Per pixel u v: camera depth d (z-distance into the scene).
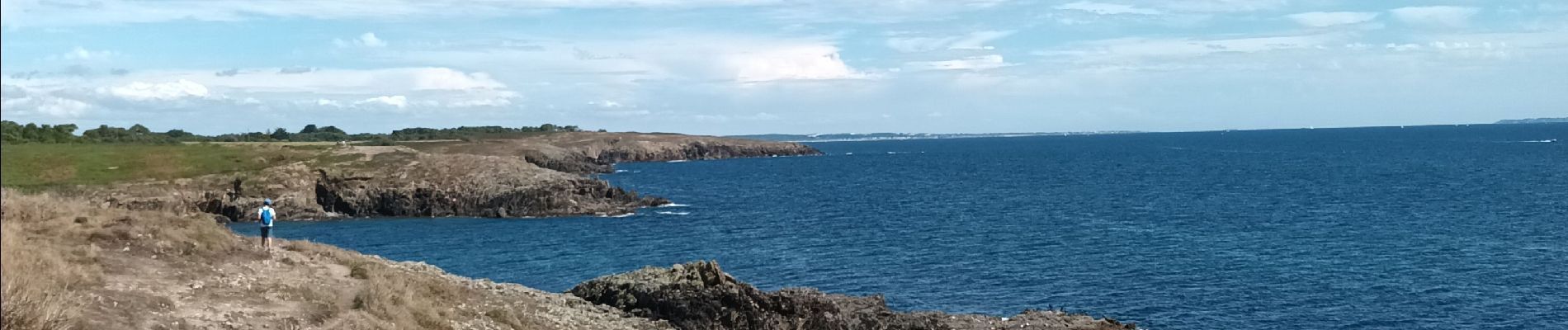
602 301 32.09
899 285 46.19
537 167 99.38
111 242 24.52
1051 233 65.69
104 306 18.50
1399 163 155.25
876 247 59.81
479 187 87.81
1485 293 41.97
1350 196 93.12
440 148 162.38
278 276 25.16
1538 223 66.69
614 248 61.78
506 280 50.31
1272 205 84.44
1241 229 66.88
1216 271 48.19
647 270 33.41
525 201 86.38
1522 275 45.88
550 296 31.94
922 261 53.44
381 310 23.06
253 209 82.06
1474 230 63.16
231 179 82.88
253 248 28.33
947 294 43.72
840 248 59.47
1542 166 137.00
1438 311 38.84
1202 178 126.44
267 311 21.23
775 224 74.88
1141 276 47.34
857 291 44.72
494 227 76.44
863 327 30.95
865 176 148.12
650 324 30.00
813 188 119.50
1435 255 52.34
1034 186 117.75
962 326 32.59
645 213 86.12
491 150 163.00
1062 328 32.78
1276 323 37.41
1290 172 135.25
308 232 74.94
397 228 77.19
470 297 28.56
